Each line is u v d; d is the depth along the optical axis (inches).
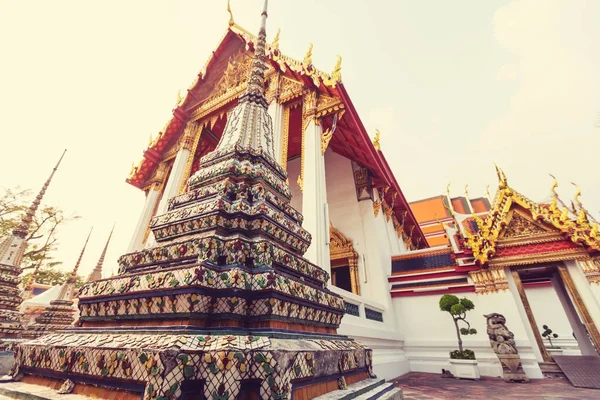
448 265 353.7
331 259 406.6
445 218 1008.9
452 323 314.3
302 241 84.0
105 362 44.3
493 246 304.3
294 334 56.6
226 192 72.8
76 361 48.5
